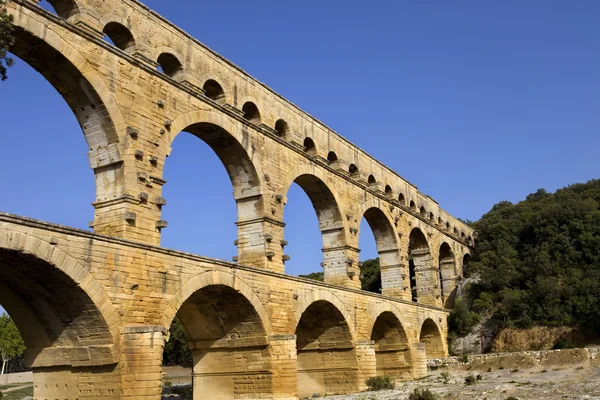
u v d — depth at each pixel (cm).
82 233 2647
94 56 3097
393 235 6322
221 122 3966
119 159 3142
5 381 10000
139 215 3161
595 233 8056
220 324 4019
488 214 10956
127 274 2889
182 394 5334
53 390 2905
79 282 2600
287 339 4050
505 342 7369
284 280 4178
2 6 2648
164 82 3541
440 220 8262
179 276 3219
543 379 4681
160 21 3653
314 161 5038
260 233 4228
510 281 8338
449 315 8150
